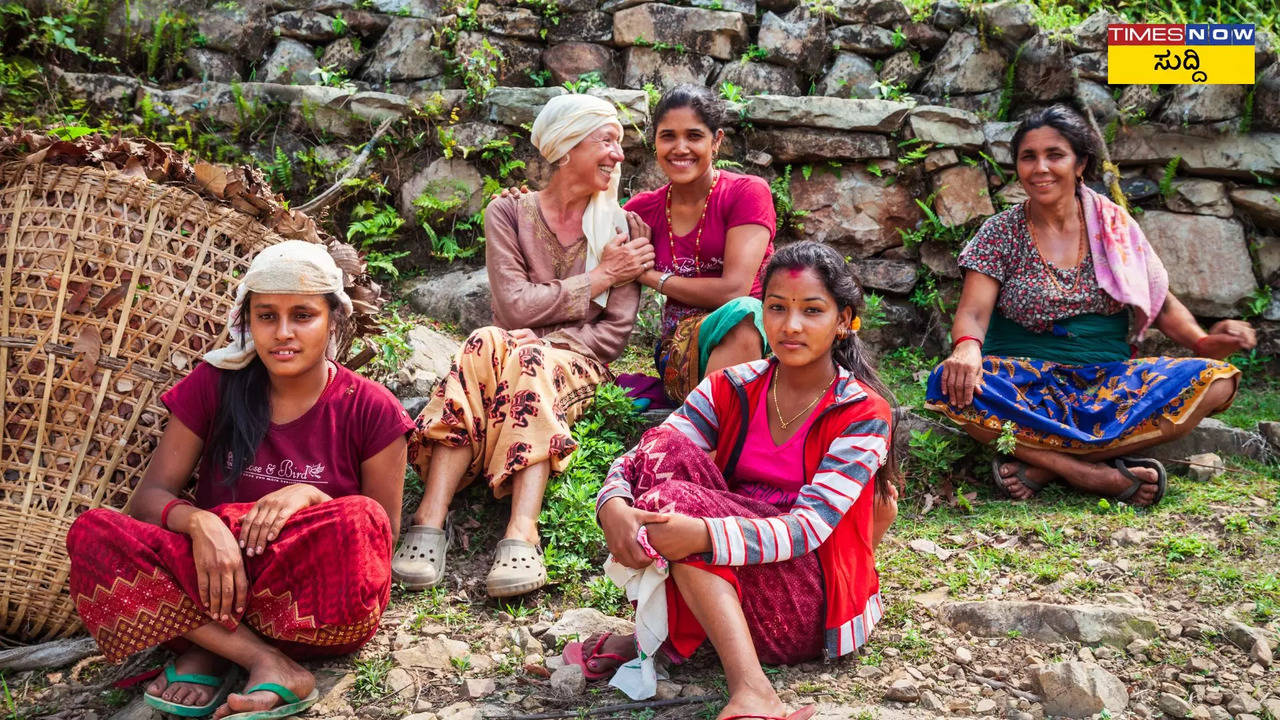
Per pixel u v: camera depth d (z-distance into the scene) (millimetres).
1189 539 3338
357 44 5715
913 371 5141
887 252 5477
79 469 2990
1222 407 3688
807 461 2688
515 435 3381
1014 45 5508
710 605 2436
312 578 2607
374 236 5391
